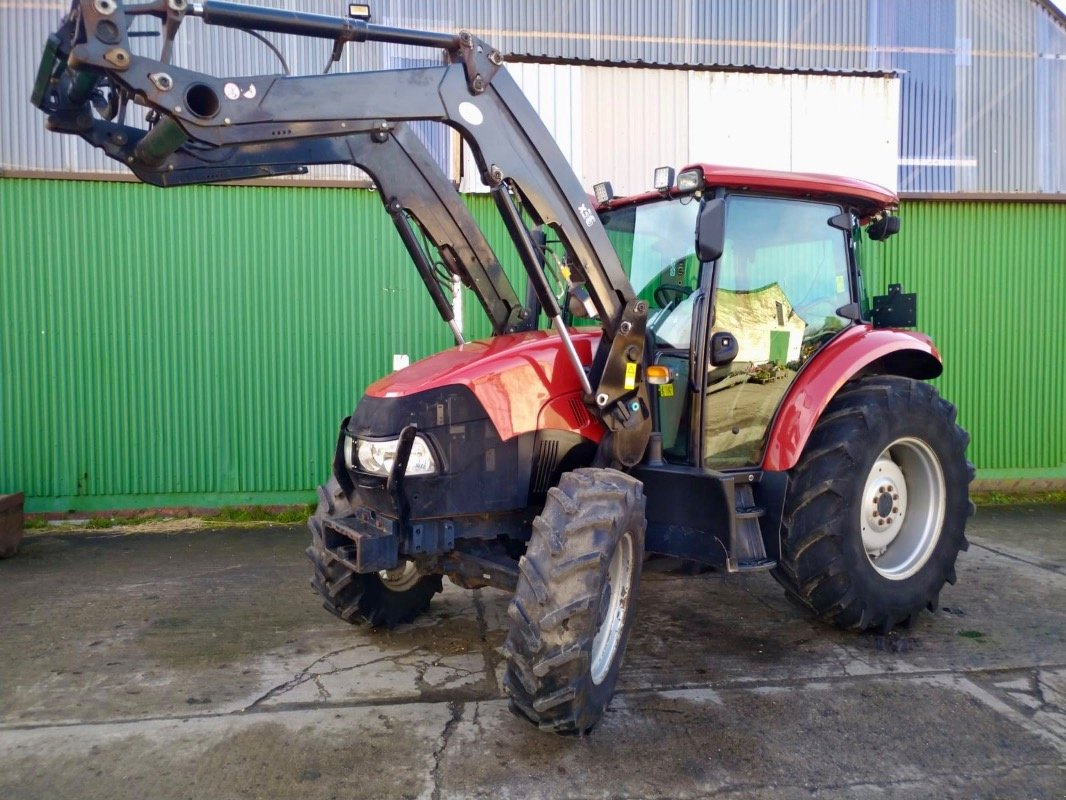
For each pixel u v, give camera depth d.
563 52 7.45
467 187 7.05
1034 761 2.87
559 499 2.96
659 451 3.63
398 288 7.07
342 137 3.45
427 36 3.02
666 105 7.23
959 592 4.83
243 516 6.83
